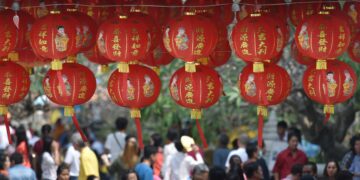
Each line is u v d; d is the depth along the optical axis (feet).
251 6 50.49
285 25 48.60
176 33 48.14
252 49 47.93
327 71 48.39
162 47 52.70
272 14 48.96
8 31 48.32
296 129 72.90
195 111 50.06
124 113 105.19
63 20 48.57
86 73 50.01
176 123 82.99
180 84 49.52
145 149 70.69
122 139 81.20
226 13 52.13
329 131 79.15
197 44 48.06
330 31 47.16
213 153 83.41
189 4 50.72
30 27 50.65
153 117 93.30
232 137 87.25
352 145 67.56
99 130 104.27
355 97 75.05
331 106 49.11
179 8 52.19
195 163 70.69
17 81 49.78
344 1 56.24
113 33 48.32
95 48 54.08
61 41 48.44
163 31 50.29
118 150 81.05
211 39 48.19
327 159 79.92
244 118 87.45
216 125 85.97
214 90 49.52
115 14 50.55
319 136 79.56
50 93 49.90
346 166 67.41
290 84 49.75
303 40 47.75
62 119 104.37
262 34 47.70
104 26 48.70
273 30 47.75
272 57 48.85
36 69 78.43
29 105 87.71
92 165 73.87
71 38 48.52
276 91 48.96
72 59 50.31
